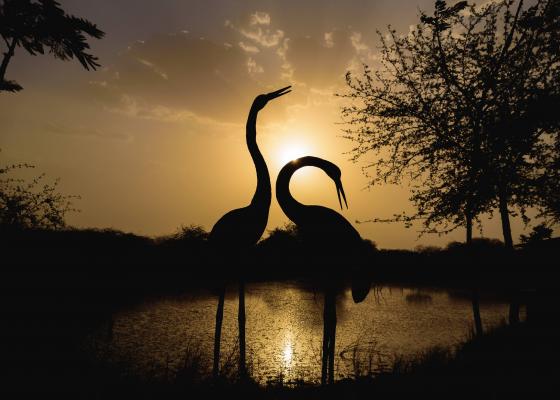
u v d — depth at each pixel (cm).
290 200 694
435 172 912
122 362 765
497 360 772
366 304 2636
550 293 1014
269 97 758
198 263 2742
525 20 801
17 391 566
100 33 1012
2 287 1116
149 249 2917
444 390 650
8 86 963
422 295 3225
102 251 2320
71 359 746
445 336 1606
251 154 738
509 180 780
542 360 762
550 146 783
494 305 2717
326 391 622
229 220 694
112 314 1494
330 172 704
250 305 2302
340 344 1422
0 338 823
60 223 1245
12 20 934
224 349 1230
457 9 870
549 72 787
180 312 1869
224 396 588
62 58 1023
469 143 822
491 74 811
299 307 2352
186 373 633
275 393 630
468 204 842
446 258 3747
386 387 659
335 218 670
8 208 1184
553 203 779
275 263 3338
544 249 1057
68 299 1327
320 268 670
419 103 919
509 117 761
